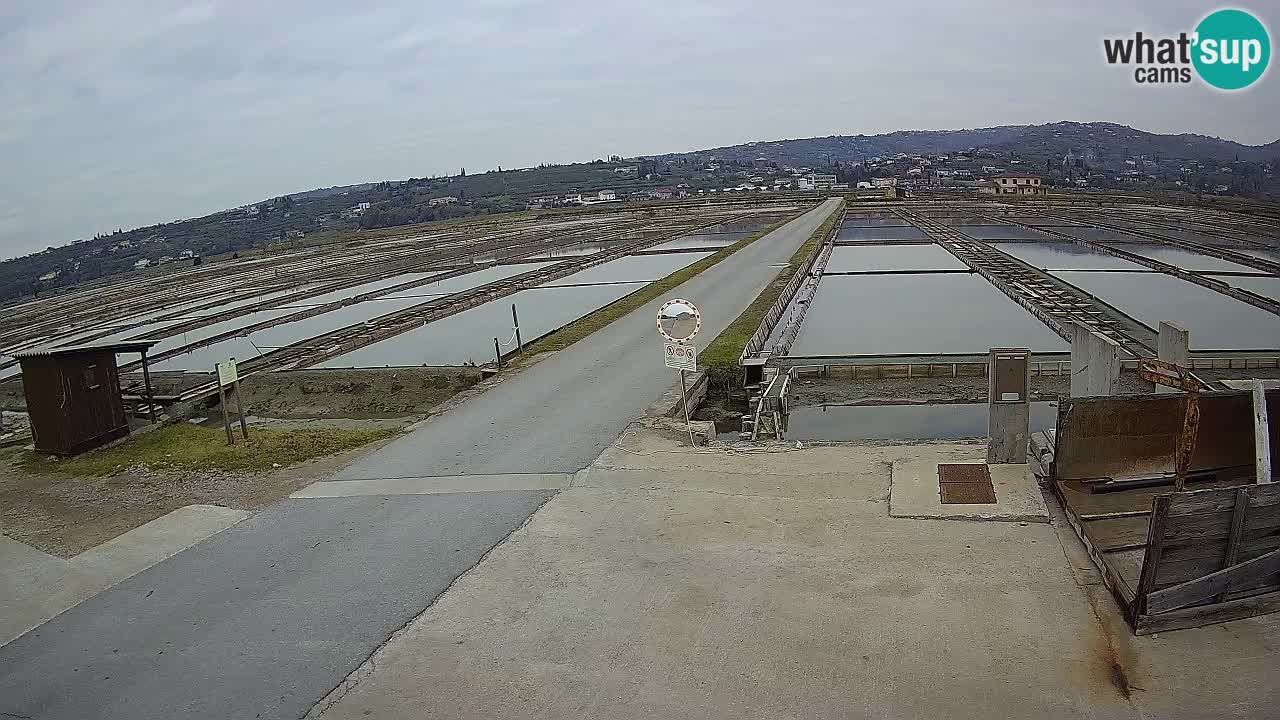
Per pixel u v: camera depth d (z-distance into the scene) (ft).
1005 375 28.86
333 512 30.01
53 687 19.61
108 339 90.38
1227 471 26.63
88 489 35.42
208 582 24.64
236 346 82.89
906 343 68.39
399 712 17.75
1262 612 19.66
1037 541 23.79
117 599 23.91
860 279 107.24
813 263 116.06
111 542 28.43
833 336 72.38
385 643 20.52
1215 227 164.35
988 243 144.87
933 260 126.52
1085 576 21.67
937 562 22.88
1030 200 280.72
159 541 28.19
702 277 99.04
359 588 23.56
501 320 86.12
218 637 21.36
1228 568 19.43
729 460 33.63
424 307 96.73
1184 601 19.15
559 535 26.43
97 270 295.89
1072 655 18.40
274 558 26.13
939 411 52.60
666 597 21.89
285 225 451.12
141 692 19.16
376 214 443.73
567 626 20.76
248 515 30.35
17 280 301.02
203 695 18.86
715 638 19.81
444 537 26.89
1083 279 98.73
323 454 37.81
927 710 16.85
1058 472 26.89
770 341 68.23
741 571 23.11
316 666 19.69
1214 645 18.53
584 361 55.52
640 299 82.94
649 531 26.30
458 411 44.19
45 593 24.68
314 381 64.03
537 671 18.89
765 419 45.47
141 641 21.44
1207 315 75.36
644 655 19.27
